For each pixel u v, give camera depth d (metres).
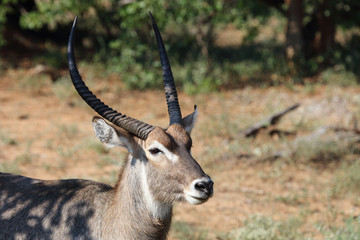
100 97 23.38
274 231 10.30
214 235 10.59
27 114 20.27
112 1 27.22
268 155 15.23
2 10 26.62
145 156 6.88
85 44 35.34
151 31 25.92
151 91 24.89
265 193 13.04
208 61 27.30
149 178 6.88
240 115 19.88
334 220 11.45
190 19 24.92
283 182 13.72
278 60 26.80
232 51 34.59
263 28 43.31
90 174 13.93
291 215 11.65
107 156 15.48
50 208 7.09
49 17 24.59
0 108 20.98
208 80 24.47
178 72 27.39
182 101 22.75
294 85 24.33
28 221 7.03
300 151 15.28
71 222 6.98
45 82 25.59
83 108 21.41
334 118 19.09
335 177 13.81
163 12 22.80
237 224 11.23
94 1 25.36
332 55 27.50
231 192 13.05
